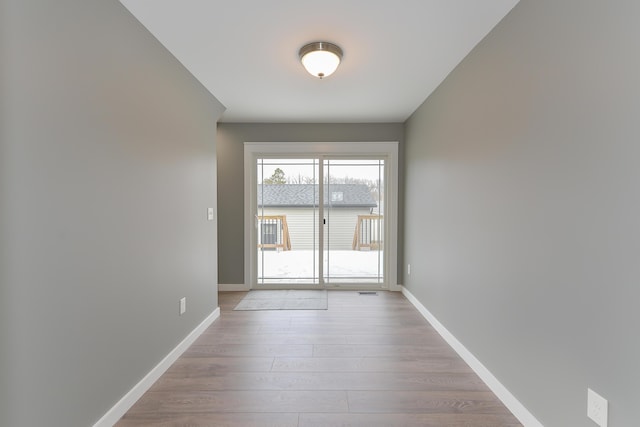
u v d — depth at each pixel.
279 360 2.35
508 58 1.82
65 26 1.36
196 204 2.73
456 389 1.99
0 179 1.13
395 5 1.76
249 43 2.17
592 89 1.25
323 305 3.63
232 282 4.25
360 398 1.89
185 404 1.84
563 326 1.41
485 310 2.07
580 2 1.31
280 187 4.30
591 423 1.27
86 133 1.49
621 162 1.14
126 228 1.79
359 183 4.30
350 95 3.17
